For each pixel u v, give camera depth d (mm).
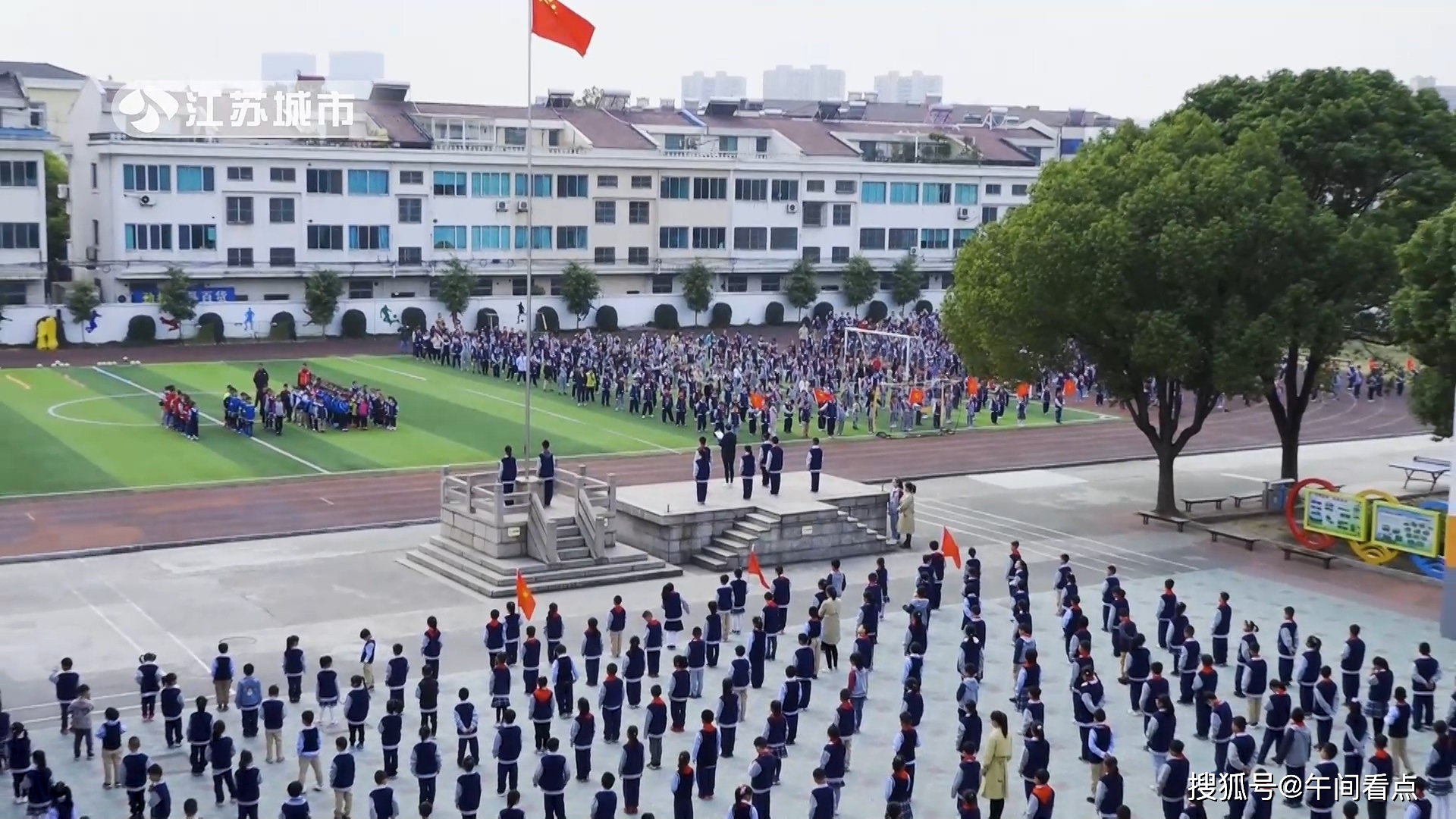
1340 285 47062
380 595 40594
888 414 76250
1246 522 51500
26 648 35281
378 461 59750
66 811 23328
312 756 26547
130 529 47688
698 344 94938
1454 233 40688
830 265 125750
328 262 106438
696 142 125688
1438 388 43031
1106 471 62438
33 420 66812
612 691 29328
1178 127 50156
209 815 25781
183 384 79625
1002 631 37969
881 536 47781
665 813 26250
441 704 31734
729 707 28984
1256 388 46406
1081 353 55406
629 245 117688
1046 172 51594
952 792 24922
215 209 101750
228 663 30859
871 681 33844
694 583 42438
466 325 108562
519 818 22672
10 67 135875
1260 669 30641
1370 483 59812
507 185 112750
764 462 47656
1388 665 31422
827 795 23562
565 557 42250
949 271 131250
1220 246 45375
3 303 96812
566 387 80438
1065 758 29453
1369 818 25797
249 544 46344
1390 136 49875
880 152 133000
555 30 45625
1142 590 42469
